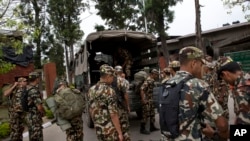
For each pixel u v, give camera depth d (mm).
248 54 14852
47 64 16375
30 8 29547
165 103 2840
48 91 16281
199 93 2682
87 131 9719
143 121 8500
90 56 11953
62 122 5656
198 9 18672
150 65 10930
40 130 6711
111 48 12062
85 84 11180
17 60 17453
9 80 17266
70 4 30375
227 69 3299
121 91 6184
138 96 9062
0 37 9516
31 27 9609
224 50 20734
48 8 31359
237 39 18953
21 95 6727
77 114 5672
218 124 2666
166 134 2830
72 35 30094
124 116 6070
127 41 11227
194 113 2684
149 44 10750
